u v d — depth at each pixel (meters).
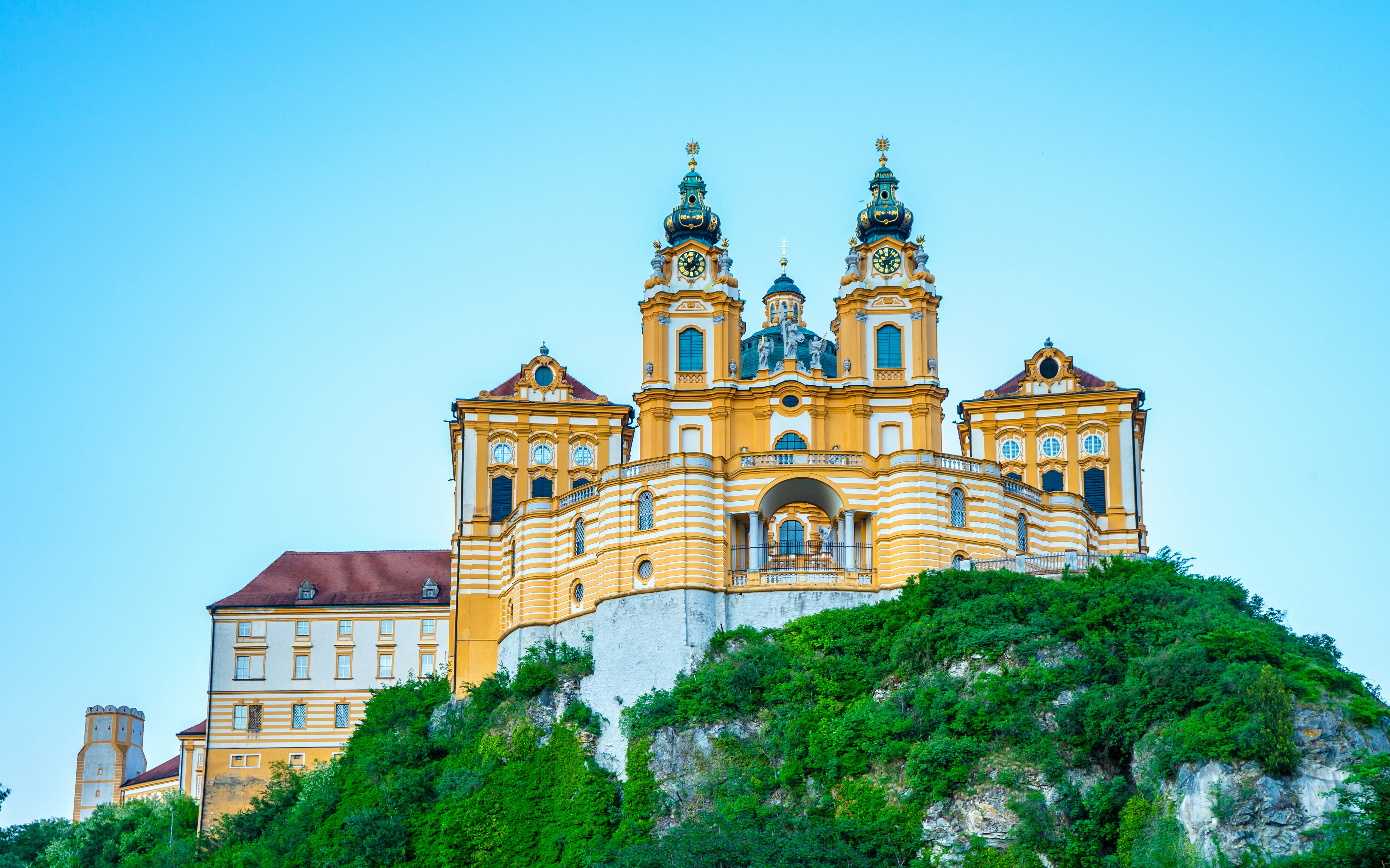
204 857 112.06
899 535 102.00
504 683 104.94
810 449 109.12
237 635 122.19
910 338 112.12
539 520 108.19
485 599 113.44
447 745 104.06
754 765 90.25
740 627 99.25
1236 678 78.88
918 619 93.56
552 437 117.25
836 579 100.44
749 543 102.31
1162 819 77.44
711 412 110.44
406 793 98.44
